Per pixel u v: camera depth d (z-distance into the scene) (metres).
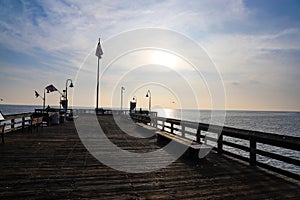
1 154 6.68
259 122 64.75
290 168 12.83
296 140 4.24
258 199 3.72
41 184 4.26
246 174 5.00
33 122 11.99
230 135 6.52
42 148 7.63
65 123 18.22
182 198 3.73
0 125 8.19
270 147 19.55
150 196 3.79
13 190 3.95
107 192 3.93
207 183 4.43
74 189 4.04
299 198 3.77
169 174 4.98
